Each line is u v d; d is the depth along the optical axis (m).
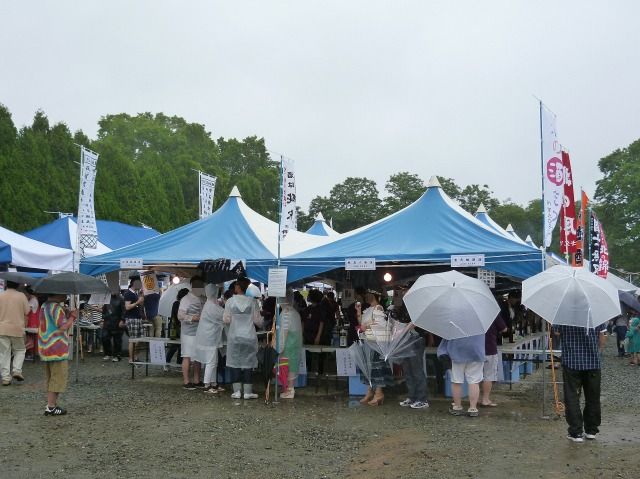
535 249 10.09
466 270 16.09
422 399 10.10
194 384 11.95
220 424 8.82
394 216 12.31
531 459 7.07
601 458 7.10
